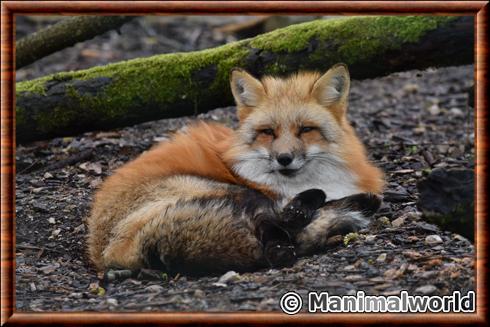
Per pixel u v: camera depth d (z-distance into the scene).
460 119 19.47
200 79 13.27
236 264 9.38
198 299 8.31
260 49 12.96
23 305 8.69
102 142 15.94
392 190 12.19
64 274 10.23
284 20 25.17
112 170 14.20
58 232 11.66
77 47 25.28
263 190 10.11
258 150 10.09
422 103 21.39
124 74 13.50
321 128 10.12
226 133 11.09
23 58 15.10
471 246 9.46
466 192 8.09
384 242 9.73
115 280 9.41
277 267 9.30
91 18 14.86
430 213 8.37
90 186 13.41
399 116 20.05
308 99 10.25
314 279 8.62
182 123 17.91
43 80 13.76
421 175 13.32
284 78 12.70
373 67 12.56
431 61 12.15
